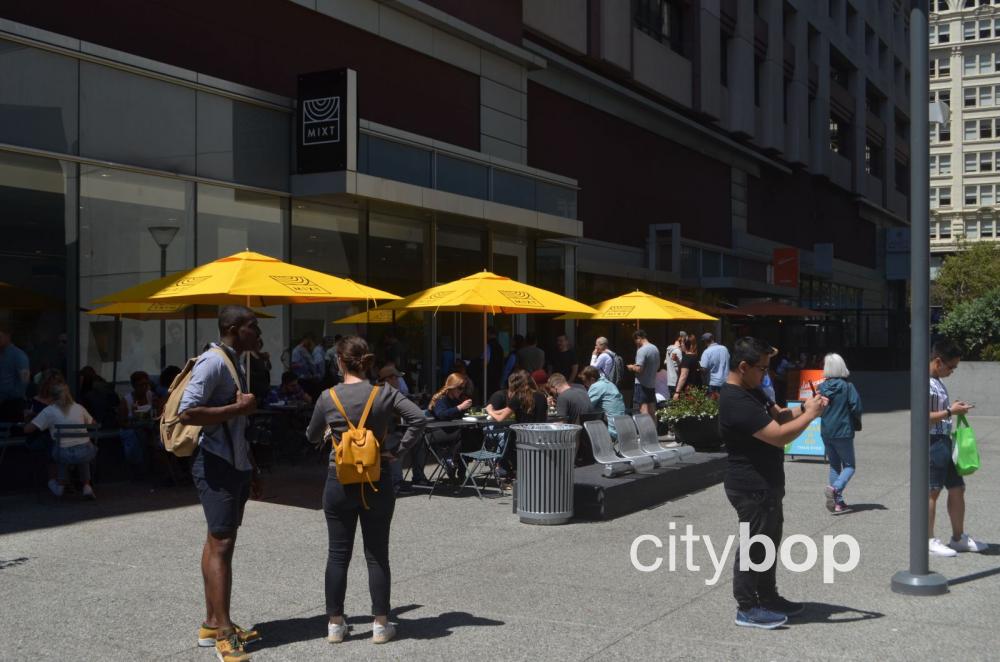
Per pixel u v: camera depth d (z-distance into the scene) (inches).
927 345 270.8
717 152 1518.2
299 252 646.5
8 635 232.5
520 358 718.5
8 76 469.7
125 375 531.2
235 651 212.5
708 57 1451.8
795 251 1611.7
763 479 235.3
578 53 1125.7
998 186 3858.3
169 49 600.1
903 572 276.1
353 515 227.1
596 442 425.1
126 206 530.6
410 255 753.0
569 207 908.0
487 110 907.4
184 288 406.9
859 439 707.4
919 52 271.3
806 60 1889.8
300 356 630.5
